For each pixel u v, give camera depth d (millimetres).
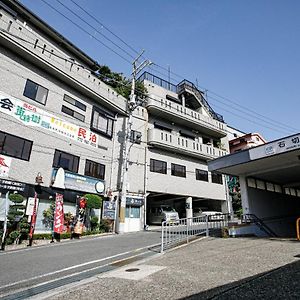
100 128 19344
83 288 5238
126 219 19047
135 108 21156
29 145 14258
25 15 18484
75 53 21812
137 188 20359
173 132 25156
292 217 18750
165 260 7820
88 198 15898
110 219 17625
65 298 4680
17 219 12531
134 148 21188
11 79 13969
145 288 4945
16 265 7715
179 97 28750
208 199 25969
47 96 15805
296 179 17922
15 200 12109
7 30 13789
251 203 15281
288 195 20125
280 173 15547
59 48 20859
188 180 24062
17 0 17703
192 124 26047
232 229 12812
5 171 12820
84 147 17594
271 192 17875
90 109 18703
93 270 7047
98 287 5230
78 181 16422
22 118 14133
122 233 17062
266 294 4168
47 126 15406
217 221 15766
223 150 27547
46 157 15008
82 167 17156
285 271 5453
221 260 7188
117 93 21031
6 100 13500
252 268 6004
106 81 23953
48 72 16062
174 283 5156
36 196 13195
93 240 13516
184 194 23344
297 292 4145
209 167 14359
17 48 14016
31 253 9766
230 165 13234
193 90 29156
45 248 11000
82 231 15180
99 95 18859
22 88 14445
